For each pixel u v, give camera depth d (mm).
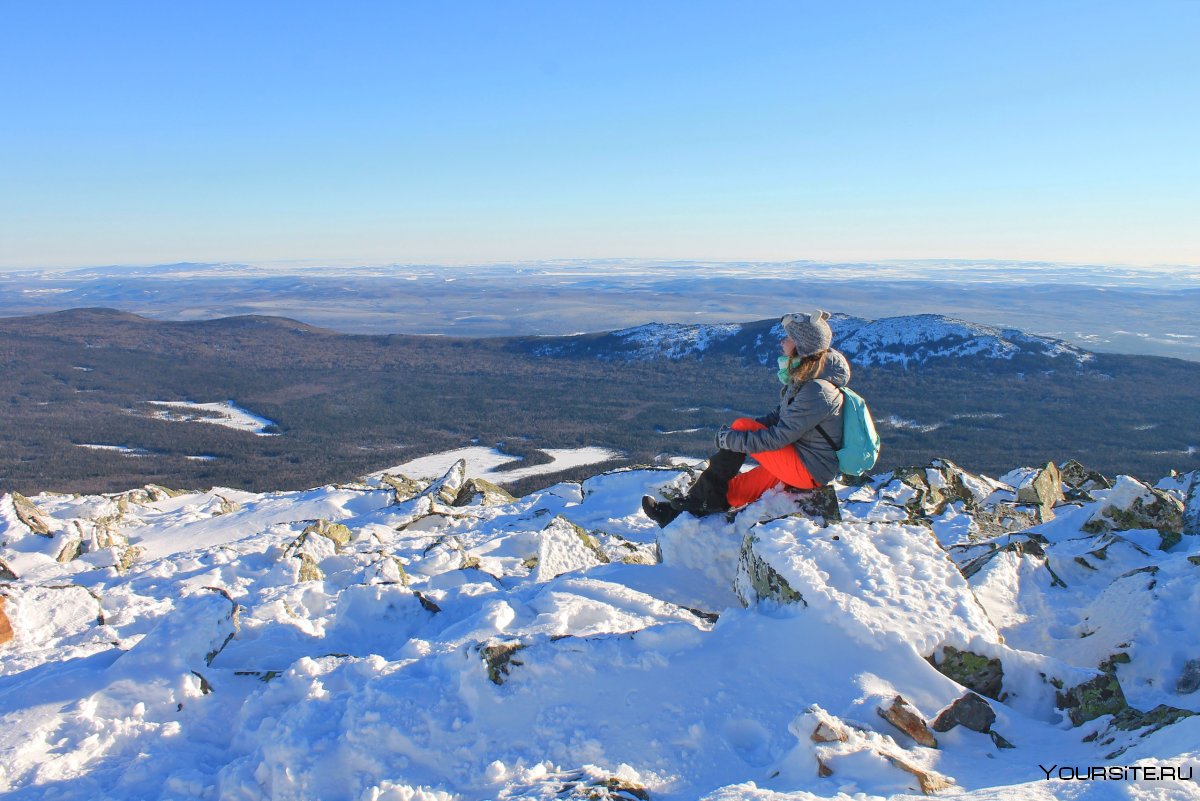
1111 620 4340
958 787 2775
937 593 3836
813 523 4344
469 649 3504
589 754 3131
